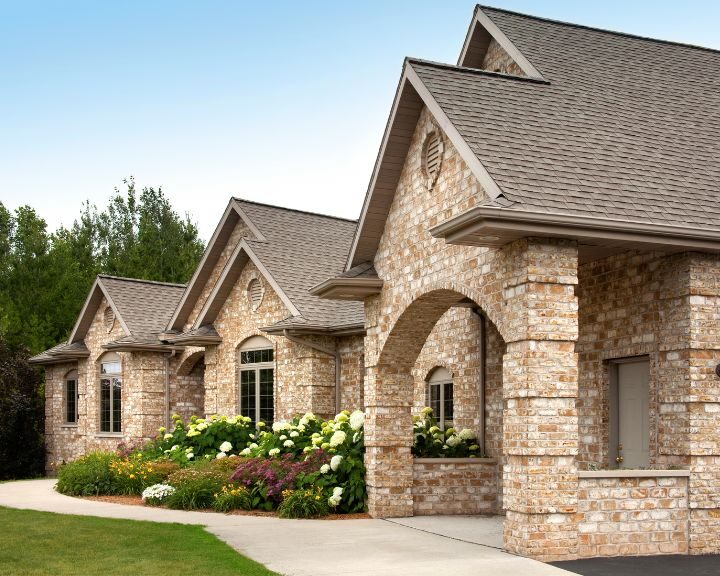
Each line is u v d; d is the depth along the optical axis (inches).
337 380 767.7
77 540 447.8
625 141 468.8
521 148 431.2
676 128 504.1
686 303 426.0
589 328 502.9
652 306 452.1
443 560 389.7
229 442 741.3
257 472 599.2
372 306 574.6
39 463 1188.5
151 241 1702.8
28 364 1203.2
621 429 488.1
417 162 518.0
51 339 1427.2
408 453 562.9
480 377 616.1
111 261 1673.2
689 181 445.1
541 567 370.9
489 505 583.5
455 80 481.4
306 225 930.1
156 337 997.8
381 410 559.8
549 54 572.1
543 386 396.2
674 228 397.4
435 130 494.9
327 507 557.6
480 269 441.7
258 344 846.5
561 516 396.8
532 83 507.8
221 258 959.6
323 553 411.5
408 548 425.4
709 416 426.0
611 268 486.0
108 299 1047.0
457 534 475.2
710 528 422.6
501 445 586.9
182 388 1010.1
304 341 754.8
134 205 1888.5
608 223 386.9
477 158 411.2
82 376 1120.8
